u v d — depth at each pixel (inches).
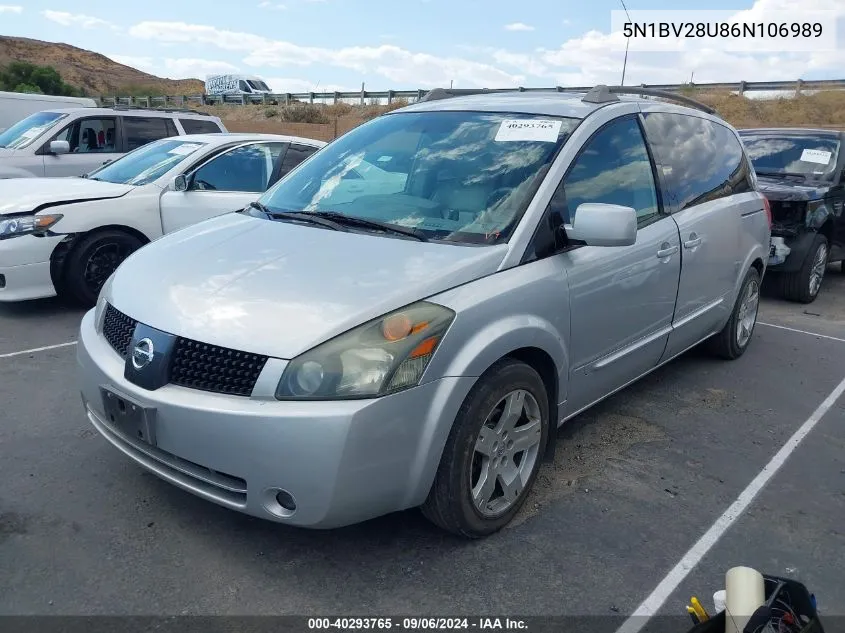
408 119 165.2
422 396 104.7
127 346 116.2
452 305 110.2
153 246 139.5
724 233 189.5
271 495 102.3
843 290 343.3
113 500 129.1
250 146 287.1
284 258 121.3
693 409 183.0
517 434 123.5
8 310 251.4
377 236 129.4
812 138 349.1
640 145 161.5
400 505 108.4
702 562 118.3
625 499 137.0
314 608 103.7
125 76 4549.7
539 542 121.6
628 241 125.3
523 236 125.6
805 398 193.5
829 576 116.0
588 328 138.5
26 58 4365.2
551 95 165.3
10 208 238.5
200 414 102.2
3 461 142.0
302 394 99.6
